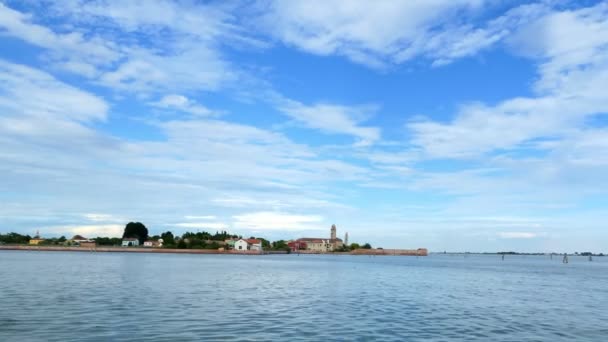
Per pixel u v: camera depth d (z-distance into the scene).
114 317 34.75
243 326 32.47
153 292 52.75
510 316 40.22
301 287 64.12
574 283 87.56
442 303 48.50
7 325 30.91
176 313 37.44
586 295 62.12
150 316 35.62
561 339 30.56
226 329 31.25
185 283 66.31
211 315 36.91
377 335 30.30
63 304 40.91
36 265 105.94
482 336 30.91
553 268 179.25
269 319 35.56
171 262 144.00
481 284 79.50
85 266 106.19
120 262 133.62
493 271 135.75
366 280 81.19
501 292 64.19
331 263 172.12
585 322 37.72
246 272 98.44
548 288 73.81
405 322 35.41
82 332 29.17
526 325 35.66
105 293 50.38
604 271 152.12
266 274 92.81
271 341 27.97
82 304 41.12
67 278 69.50
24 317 33.94
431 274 108.31
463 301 51.06
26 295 46.97
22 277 69.56
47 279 66.81
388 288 65.25
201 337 28.56
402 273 109.19
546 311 44.22
